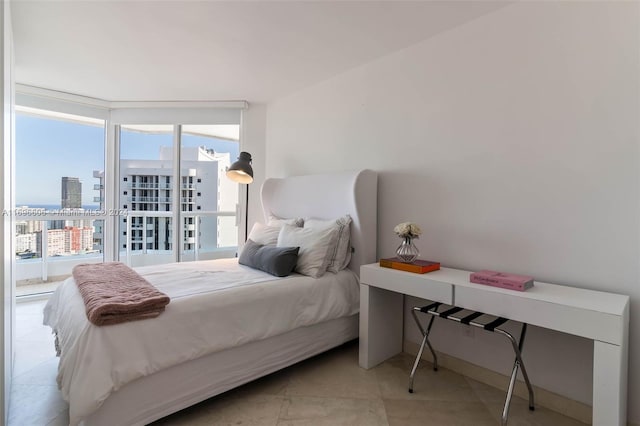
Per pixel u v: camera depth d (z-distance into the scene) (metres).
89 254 4.10
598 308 1.36
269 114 3.86
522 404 1.88
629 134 1.59
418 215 2.44
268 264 2.36
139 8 2.01
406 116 2.51
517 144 1.95
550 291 1.63
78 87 3.41
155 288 1.82
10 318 1.83
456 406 1.85
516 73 1.96
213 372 1.77
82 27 2.23
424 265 2.06
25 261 3.92
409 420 1.72
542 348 1.88
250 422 1.69
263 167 3.90
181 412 1.76
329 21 2.15
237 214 3.97
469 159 2.16
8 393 1.71
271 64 2.81
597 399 1.34
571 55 1.76
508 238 2.00
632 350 1.58
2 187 1.42
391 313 2.43
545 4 1.84
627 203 1.60
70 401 1.34
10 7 1.92
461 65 2.20
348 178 2.64
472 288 1.71
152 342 1.54
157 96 3.68
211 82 3.24
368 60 2.73
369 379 2.12
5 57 1.55
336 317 2.33
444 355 2.31
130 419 1.49
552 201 1.83
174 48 2.53
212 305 1.77
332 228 2.48
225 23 2.18
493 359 2.07
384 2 1.95
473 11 2.04
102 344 1.41
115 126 4.02
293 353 2.12
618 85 1.62
